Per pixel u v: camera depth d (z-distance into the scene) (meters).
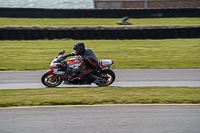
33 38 63.50
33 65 41.44
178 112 22.14
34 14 86.50
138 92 27.95
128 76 35.69
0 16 85.00
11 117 20.61
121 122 19.89
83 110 22.27
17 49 53.59
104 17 90.31
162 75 36.38
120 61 45.16
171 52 52.78
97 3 102.69
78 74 29.20
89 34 64.81
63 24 77.88
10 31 62.31
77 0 151.38
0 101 23.97
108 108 22.83
